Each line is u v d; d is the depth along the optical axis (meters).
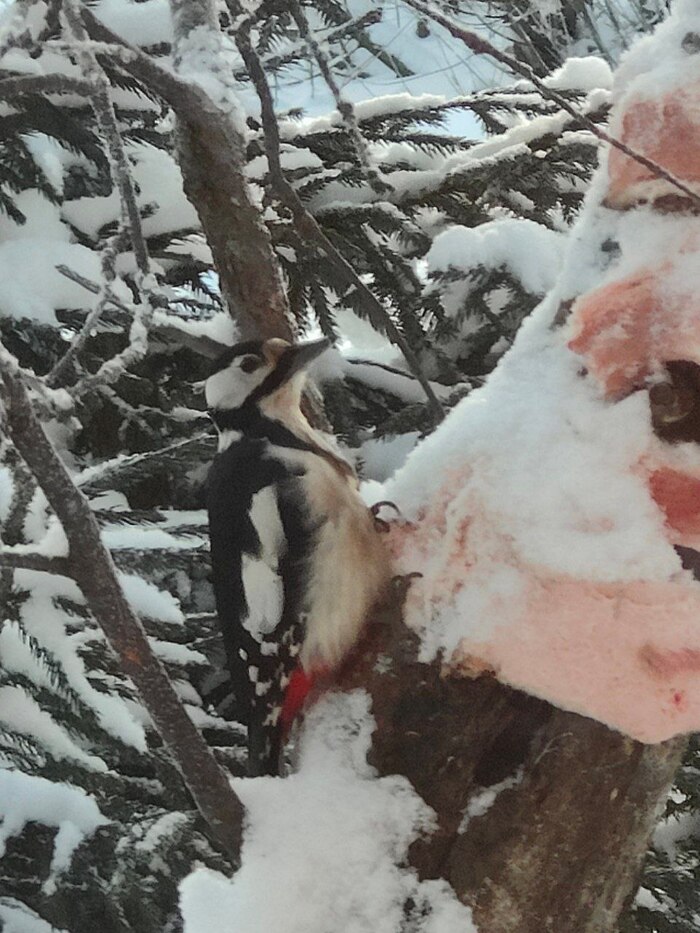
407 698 2.00
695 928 3.03
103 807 2.83
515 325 3.55
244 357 2.76
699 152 1.81
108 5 3.68
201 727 3.07
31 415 1.54
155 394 3.59
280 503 2.44
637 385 1.84
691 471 1.79
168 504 3.72
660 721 1.87
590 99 3.71
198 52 2.88
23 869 2.77
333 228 3.72
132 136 3.53
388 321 2.71
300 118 4.46
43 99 3.26
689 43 1.88
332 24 4.23
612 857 1.96
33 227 3.40
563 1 7.23
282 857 1.89
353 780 1.98
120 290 3.39
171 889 2.59
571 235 2.07
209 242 2.88
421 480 2.08
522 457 1.89
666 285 1.80
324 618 2.13
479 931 1.91
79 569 1.64
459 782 1.95
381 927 1.89
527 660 1.88
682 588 1.78
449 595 1.97
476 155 3.81
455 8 4.87
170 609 2.90
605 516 1.80
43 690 2.68
